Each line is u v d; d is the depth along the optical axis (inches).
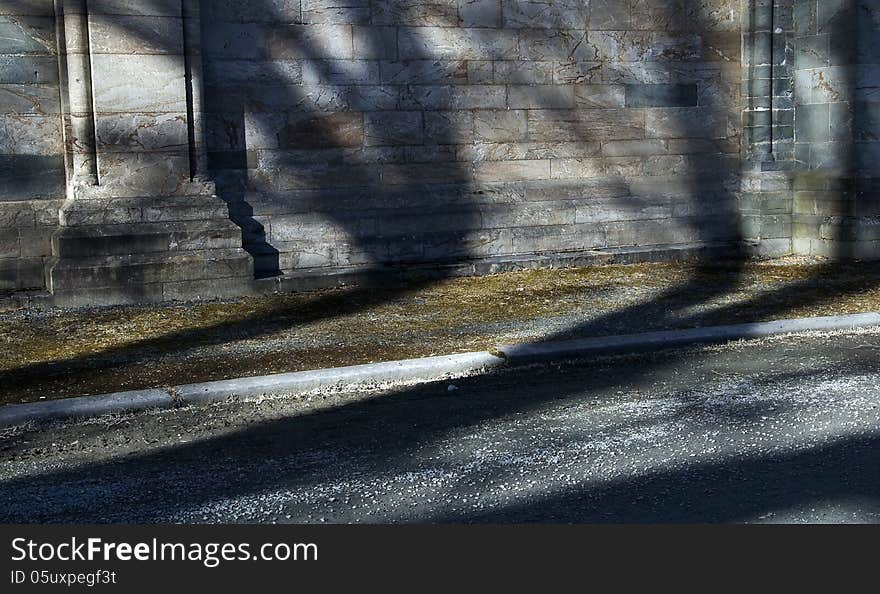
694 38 518.3
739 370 283.0
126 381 280.1
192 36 411.8
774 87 526.9
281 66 442.9
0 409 246.4
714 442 213.8
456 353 303.0
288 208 446.0
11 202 398.9
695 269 477.4
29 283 403.2
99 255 398.6
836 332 334.6
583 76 498.6
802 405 241.8
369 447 218.2
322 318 372.5
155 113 406.0
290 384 270.5
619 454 207.2
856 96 500.7
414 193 469.4
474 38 476.1
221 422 243.0
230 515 179.0
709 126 525.3
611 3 500.4
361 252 458.6
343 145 457.1
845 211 507.5
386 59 461.1
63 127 402.3
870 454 203.5
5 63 393.1
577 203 497.0
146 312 387.5
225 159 436.5
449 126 475.5
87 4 392.5
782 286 423.8
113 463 212.1
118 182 403.2
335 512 179.0
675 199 516.7
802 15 521.0
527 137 490.6
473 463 204.2
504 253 485.1
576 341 312.3
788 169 531.2
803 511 174.4
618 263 494.0
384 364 285.3
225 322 366.9
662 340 314.2
